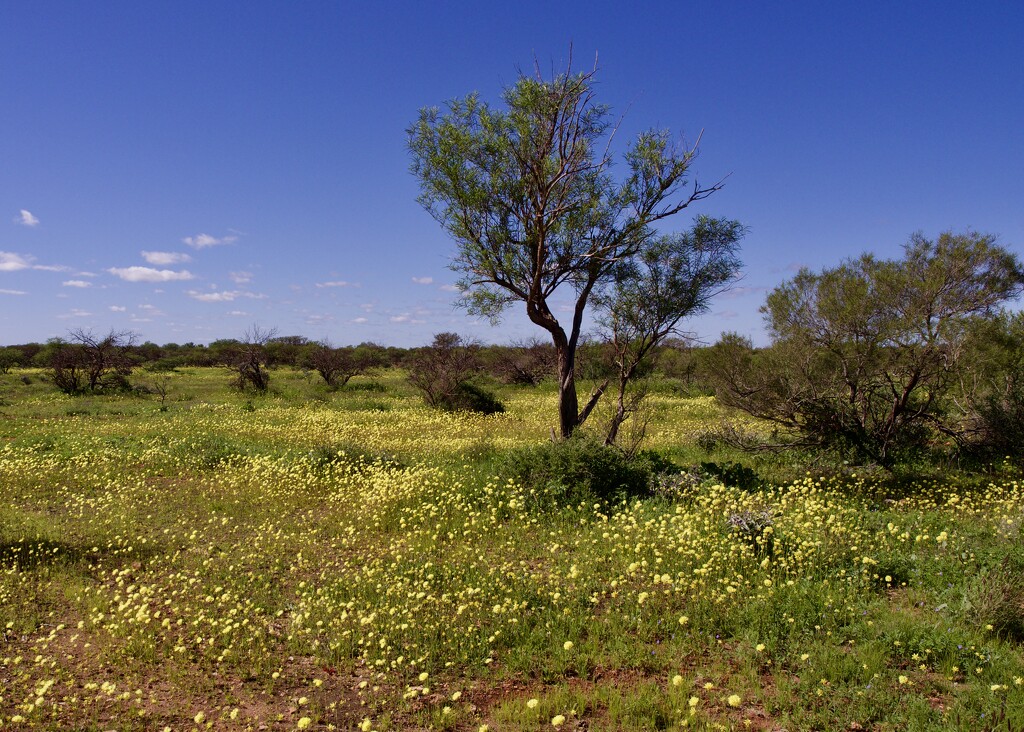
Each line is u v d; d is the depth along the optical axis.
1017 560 6.25
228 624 5.77
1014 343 11.28
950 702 4.28
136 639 5.64
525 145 11.38
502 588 6.43
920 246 11.54
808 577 6.29
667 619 5.64
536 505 9.38
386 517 9.36
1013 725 3.93
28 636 5.83
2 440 16.41
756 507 8.70
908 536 7.59
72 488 11.55
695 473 10.99
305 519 9.53
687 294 12.63
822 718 4.11
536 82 11.20
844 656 4.82
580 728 4.22
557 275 12.20
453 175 11.40
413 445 15.97
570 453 10.28
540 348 38.44
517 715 4.36
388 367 55.75
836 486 10.55
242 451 14.41
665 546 7.31
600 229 12.05
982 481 11.05
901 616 5.43
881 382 12.41
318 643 5.55
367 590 6.68
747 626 5.41
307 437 16.97
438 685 4.88
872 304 11.48
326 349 38.62
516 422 20.61
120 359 32.22
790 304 12.57
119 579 6.75
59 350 34.03
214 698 4.81
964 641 4.93
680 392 29.09
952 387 11.95
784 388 12.47
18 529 8.84
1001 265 10.78
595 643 5.29
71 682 4.96
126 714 4.54
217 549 8.27
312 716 4.50
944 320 10.94
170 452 14.26
